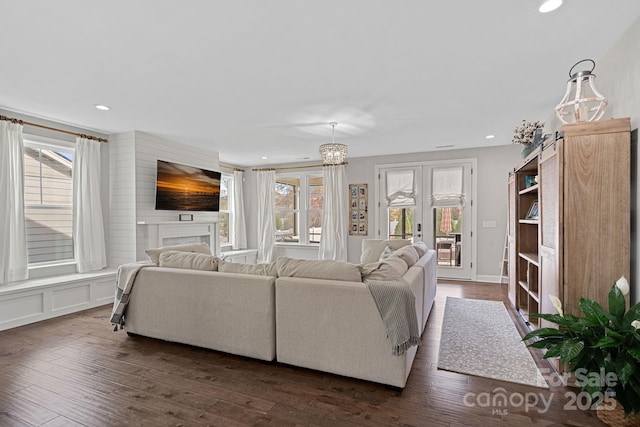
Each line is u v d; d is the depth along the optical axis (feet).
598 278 7.13
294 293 8.04
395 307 7.00
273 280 8.40
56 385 7.49
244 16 6.52
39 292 11.94
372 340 7.27
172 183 16.63
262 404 6.72
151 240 15.87
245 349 8.63
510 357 8.85
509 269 14.57
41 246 13.53
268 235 23.98
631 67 7.04
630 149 7.03
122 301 10.12
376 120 13.55
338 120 13.57
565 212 7.33
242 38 7.35
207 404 6.73
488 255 18.95
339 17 6.57
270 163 24.50
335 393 7.12
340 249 21.76
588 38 7.47
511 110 12.34
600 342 5.38
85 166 14.48
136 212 15.26
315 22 6.75
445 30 7.09
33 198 13.30
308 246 23.32
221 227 23.43
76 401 6.85
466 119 13.43
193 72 9.06
